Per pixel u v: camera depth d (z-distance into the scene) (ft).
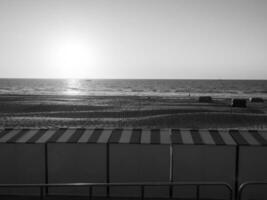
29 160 31.45
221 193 30.58
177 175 30.53
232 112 103.86
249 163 29.94
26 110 114.21
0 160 31.60
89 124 84.12
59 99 157.17
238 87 289.74
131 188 31.30
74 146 31.19
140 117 95.14
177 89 262.47
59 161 31.37
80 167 31.27
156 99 154.92
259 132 33.99
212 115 96.43
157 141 31.12
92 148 31.09
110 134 33.47
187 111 106.52
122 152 30.91
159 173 30.73
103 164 31.14
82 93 217.97
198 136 32.58
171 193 30.89
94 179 31.24
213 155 30.17
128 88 279.90
